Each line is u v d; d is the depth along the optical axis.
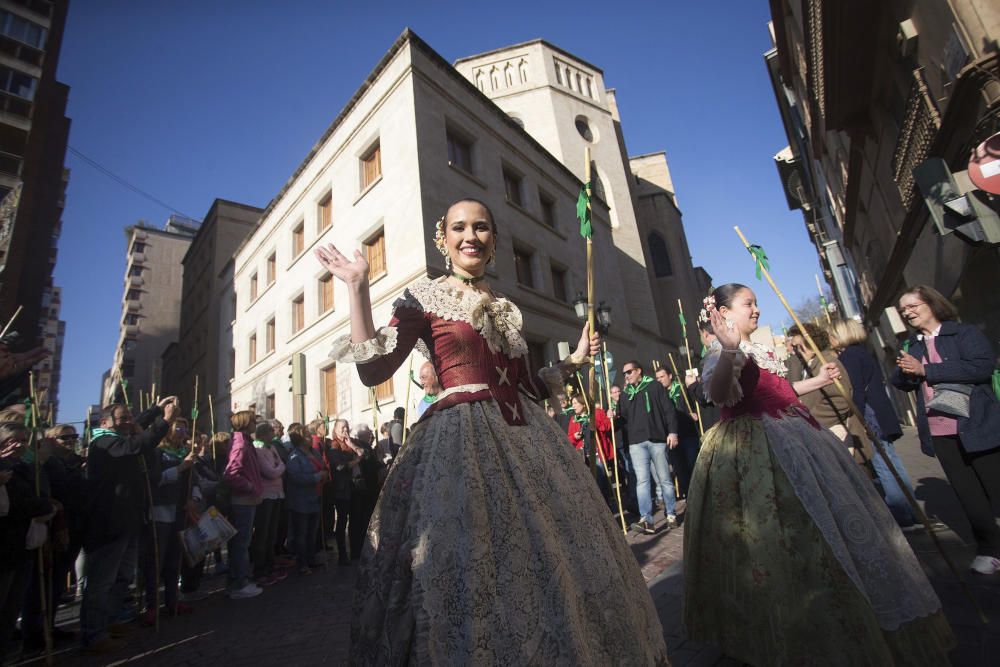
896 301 13.60
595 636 1.28
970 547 3.57
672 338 24.81
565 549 1.37
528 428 1.57
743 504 2.15
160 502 4.81
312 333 14.66
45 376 44.31
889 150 10.34
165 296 51.91
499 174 14.52
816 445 2.19
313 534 6.36
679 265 27.42
